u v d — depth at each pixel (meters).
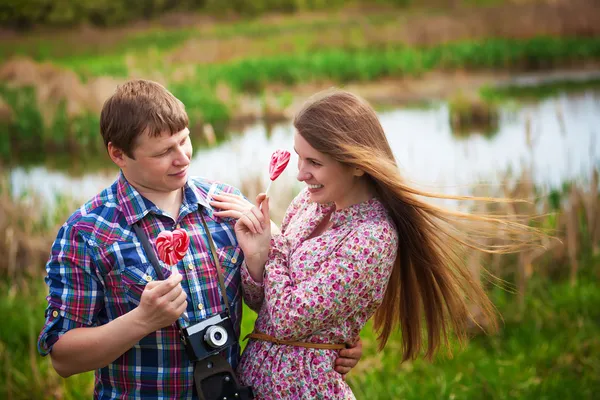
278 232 2.32
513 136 11.10
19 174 9.84
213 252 2.08
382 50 21.95
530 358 4.03
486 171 8.16
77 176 9.72
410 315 2.46
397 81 17.91
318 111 2.10
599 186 5.80
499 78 17.73
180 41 24.83
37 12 26.58
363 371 3.93
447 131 11.87
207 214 2.13
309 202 2.37
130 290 1.95
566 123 11.84
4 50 22.92
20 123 11.78
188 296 2.02
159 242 1.86
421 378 3.91
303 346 2.11
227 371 2.02
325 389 2.10
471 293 2.48
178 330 1.99
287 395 2.10
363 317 2.18
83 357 1.86
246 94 16.80
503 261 4.77
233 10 30.70
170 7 29.89
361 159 2.05
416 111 14.09
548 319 4.45
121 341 1.84
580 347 4.09
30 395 3.67
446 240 2.35
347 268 2.06
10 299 4.70
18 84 14.69
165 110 1.91
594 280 4.95
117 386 2.01
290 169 7.32
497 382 3.76
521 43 20.31
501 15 24.39
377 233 2.11
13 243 5.07
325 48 22.42
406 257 2.38
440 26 23.77
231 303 2.11
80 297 1.93
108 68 18.19
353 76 18.23
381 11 30.09
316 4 31.30
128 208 1.99
